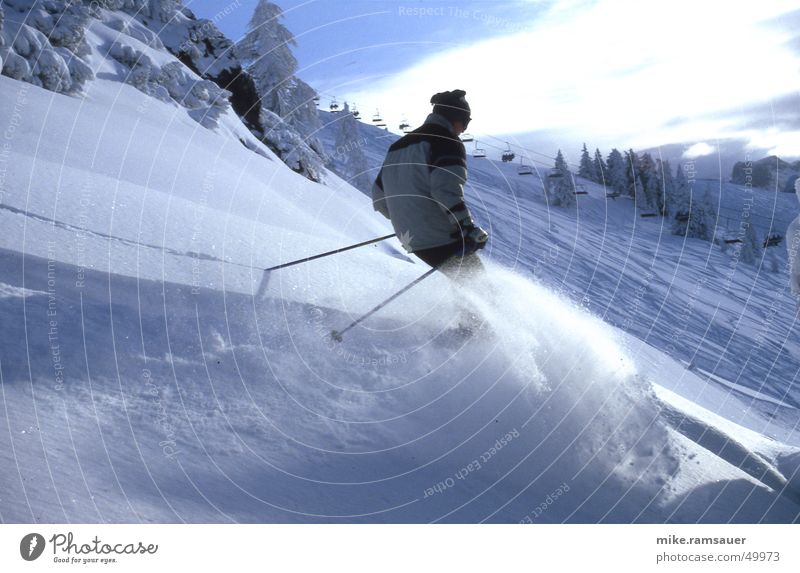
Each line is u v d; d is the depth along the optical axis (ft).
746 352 101.76
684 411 13.60
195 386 8.50
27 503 5.44
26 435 6.34
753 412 42.55
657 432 10.65
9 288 9.45
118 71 40.50
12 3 36.45
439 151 13.26
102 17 46.57
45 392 7.27
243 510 6.41
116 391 7.80
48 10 38.04
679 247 158.51
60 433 6.60
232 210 20.77
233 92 61.31
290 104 73.10
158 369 8.59
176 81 44.91
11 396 6.97
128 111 34.76
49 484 5.75
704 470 10.25
